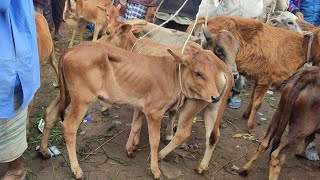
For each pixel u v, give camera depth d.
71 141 1.87
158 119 1.92
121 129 2.46
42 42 2.32
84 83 1.78
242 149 2.46
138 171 2.07
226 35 2.29
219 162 2.28
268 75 2.56
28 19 1.37
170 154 2.26
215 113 1.99
